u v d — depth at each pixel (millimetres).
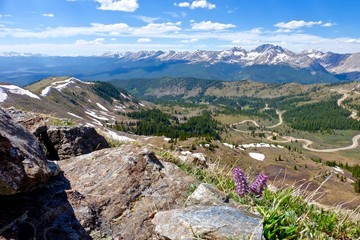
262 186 6688
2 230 5113
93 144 11453
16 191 5250
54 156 10398
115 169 7133
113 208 6188
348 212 6797
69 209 5836
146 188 6797
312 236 5605
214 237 4996
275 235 5293
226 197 6383
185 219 5379
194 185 7000
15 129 6441
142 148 7762
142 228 5887
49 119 12664
